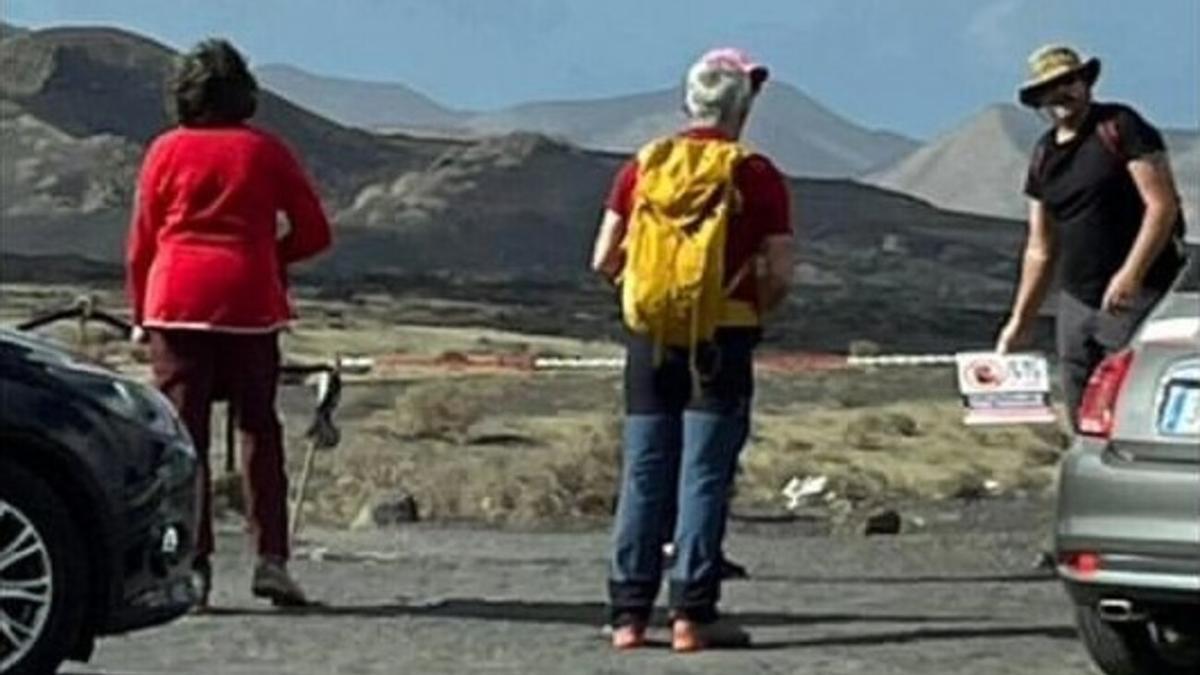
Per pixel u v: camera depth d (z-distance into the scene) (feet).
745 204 51.06
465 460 143.33
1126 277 59.11
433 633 55.62
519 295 457.68
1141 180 59.47
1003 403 65.67
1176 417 45.62
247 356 57.00
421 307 393.91
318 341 263.90
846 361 168.96
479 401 182.29
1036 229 62.28
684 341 51.62
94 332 105.50
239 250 56.44
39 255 594.24
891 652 53.36
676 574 52.85
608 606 58.08
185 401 56.24
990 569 73.87
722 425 51.98
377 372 179.93
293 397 153.99
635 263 51.24
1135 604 46.11
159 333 56.24
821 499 129.29
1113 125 59.72
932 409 195.42
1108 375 46.68
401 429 160.35
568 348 276.00
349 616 58.29
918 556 79.41
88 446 45.75
